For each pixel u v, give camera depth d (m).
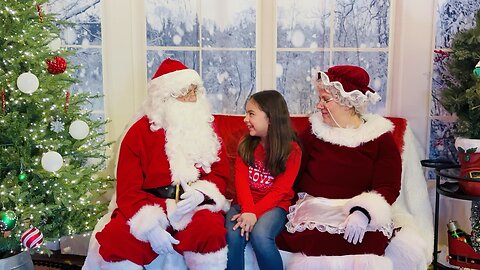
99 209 2.62
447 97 2.50
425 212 2.53
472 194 2.34
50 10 2.82
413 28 2.68
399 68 2.72
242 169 2.31
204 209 2.16
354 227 2.00
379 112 2.78
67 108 2.38
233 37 2.78
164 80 2.31
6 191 2.15
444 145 2.76
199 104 2.37
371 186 2.27
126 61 2.84
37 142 2.23
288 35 2.76
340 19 2.72
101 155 2.54
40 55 2.24
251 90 2.82
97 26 2.82
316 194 2.29
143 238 2.02
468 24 2.66
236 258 2.04
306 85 2.79
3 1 2.14
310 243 2.04
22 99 2.21
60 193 2.31
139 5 2.80
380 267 1.96
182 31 2.81
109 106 2.88
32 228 2.17
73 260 2.86
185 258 2.06
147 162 2.28
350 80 2.25
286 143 2.27
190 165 2.27
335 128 2.30
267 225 2.10
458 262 2.44
